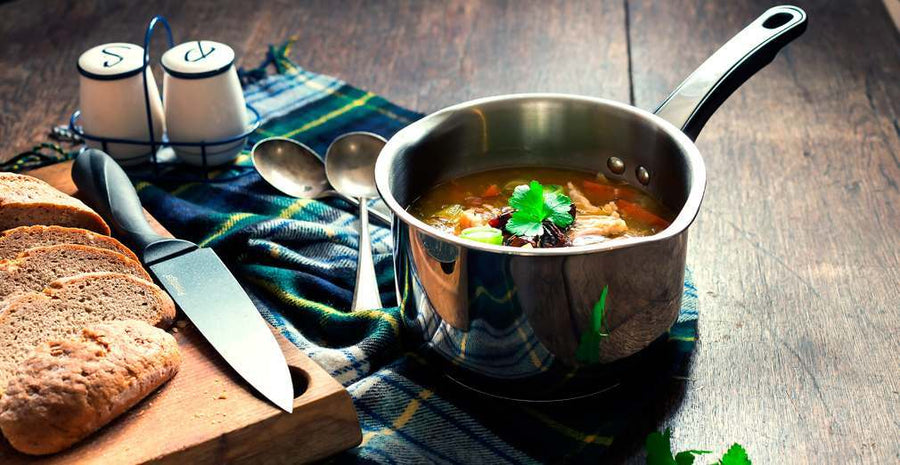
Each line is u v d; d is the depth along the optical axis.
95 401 0.74
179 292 0.83
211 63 1.01
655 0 1.34
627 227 0.83
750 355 0.84
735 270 0.91
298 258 0.91
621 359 0.78
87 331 0.77
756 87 1.16
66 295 0.81
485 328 0.76
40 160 1.04
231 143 1.03
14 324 0.80
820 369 0.83
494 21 1.30
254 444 0.75
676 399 0.81
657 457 0.75
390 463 0.77
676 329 0.85
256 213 0.97
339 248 0.93
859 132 1.09
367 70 1.20
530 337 0.76
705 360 0.83
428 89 1.17
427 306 0.78
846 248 0.93
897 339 0.85
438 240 0.75
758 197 1.00
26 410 0.73
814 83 1.17
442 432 0.78
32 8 1.32
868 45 1.23
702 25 1.28
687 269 0.91
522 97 0.87
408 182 0.85
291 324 0.87
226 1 1.34
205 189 1.01
